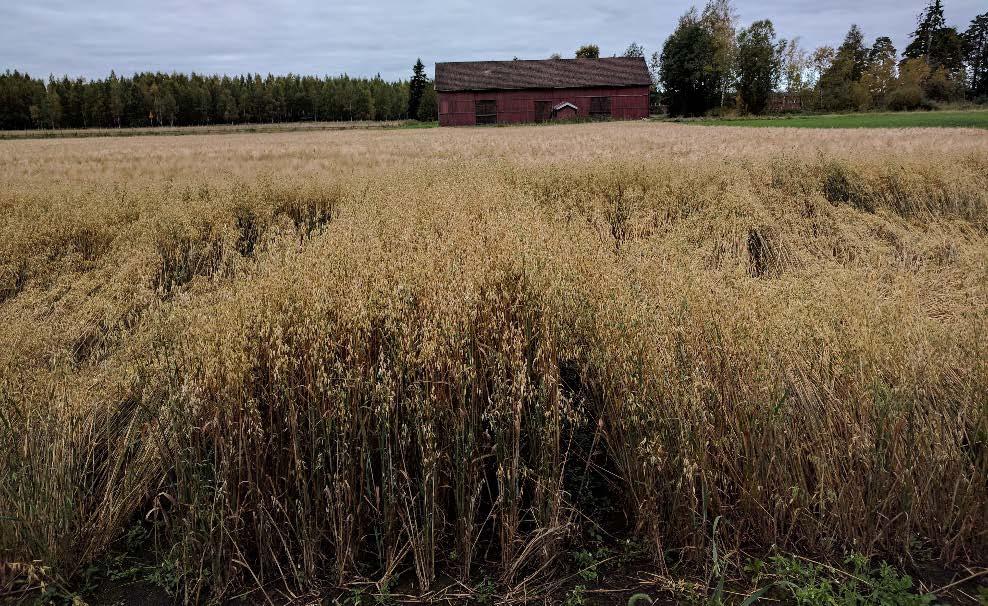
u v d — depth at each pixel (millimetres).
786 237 7445
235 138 44531
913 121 38031
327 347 3129
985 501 2875
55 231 7719
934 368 3158
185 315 3512
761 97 72875
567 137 29812
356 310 3297
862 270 5805
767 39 70812
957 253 6832
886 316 3559
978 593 2676
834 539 2957
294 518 3129
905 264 6715
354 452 3189
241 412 2996
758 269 7020
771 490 3006
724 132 30375
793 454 3066
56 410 3262
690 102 77812
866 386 3037
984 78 93500
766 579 2795
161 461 3098
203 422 3088
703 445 2906
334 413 2975
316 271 3814
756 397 3061
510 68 71000
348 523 2963
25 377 3416
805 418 3189
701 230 7445
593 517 3340
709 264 6031
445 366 3211
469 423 3234
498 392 3133
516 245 4426
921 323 3613
